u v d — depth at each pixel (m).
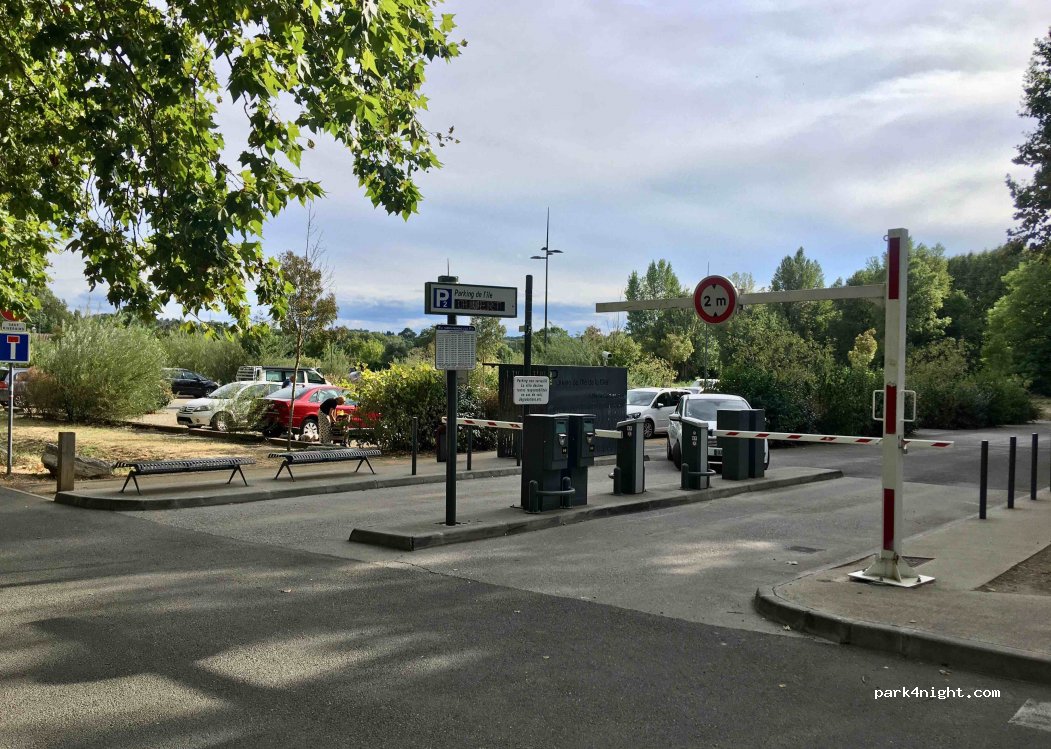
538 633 5.57
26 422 23.42
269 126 8.71
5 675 4.68
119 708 4.20
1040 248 36.34
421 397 18.55
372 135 9.87
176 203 7.90
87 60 8.29
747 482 13.57
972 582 6.66
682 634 5.60
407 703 4.30
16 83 10.43
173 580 6.98
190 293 8.58
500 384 17.31
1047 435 30.41
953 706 4.36
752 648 5.30
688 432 12.60
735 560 7.99
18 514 10.38
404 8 8.68
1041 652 4.81
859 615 5.61
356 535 8.73
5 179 10.14
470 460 15.07
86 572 7.27
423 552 8.23
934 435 30.23
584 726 4.04
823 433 24.69
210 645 5.23
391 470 14.83
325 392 21.38
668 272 78.62
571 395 17.19
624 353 39.25
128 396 23.98
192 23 8.59
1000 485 14.66
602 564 7.76
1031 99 35.28
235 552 8.17
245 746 3.76
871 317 75.69
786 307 78.38
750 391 23.06
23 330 13.95
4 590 6.62
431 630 5.60
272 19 7.48
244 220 8.15
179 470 11.79
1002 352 49.75
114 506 10.76
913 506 12.03
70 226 10.46
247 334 11.30
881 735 3.97
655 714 4.20
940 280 76.19
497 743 3.83
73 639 5.34
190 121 9.45
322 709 4.21
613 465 16.66
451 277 9.03
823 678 4.76
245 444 19.48
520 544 8.69
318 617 5.89
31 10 9.23
